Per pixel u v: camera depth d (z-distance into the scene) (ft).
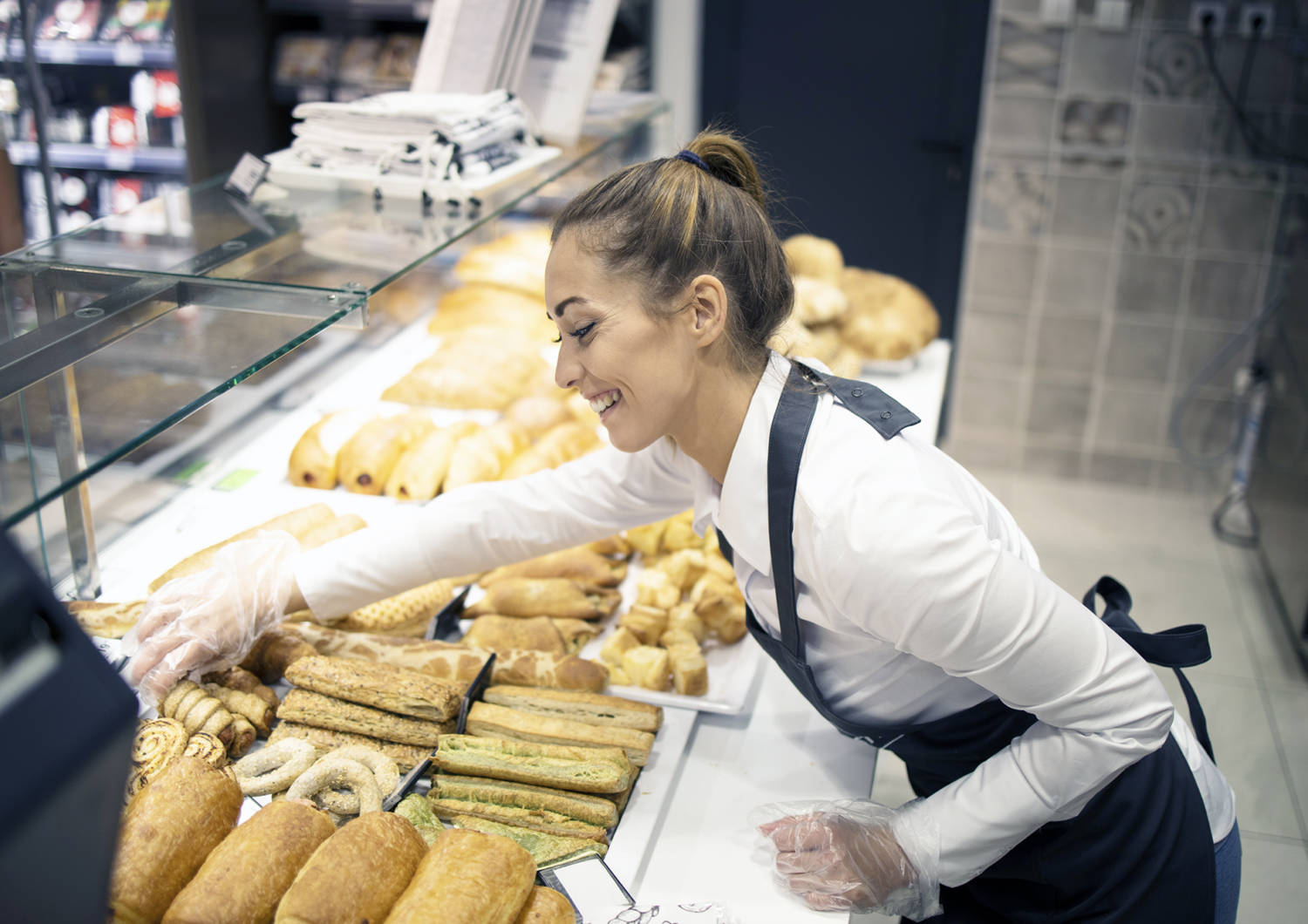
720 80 12.32
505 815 3.48
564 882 3.24
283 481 5.66
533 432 6.17
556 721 3.81
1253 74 10.16
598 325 2.95
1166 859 3.41
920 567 2.87
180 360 3.37
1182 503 11.67
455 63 5.93
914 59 11.69
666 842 3.58
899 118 11.96
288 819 2.99
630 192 2.95
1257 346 11.03
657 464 3.87
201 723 3.66
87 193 11.61
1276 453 9.85
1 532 1.58
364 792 3.42
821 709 3.68
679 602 4.83
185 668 3.78
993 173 11.16
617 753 3.65
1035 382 11.84
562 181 5.91
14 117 10.83
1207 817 3.52
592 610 4.71
